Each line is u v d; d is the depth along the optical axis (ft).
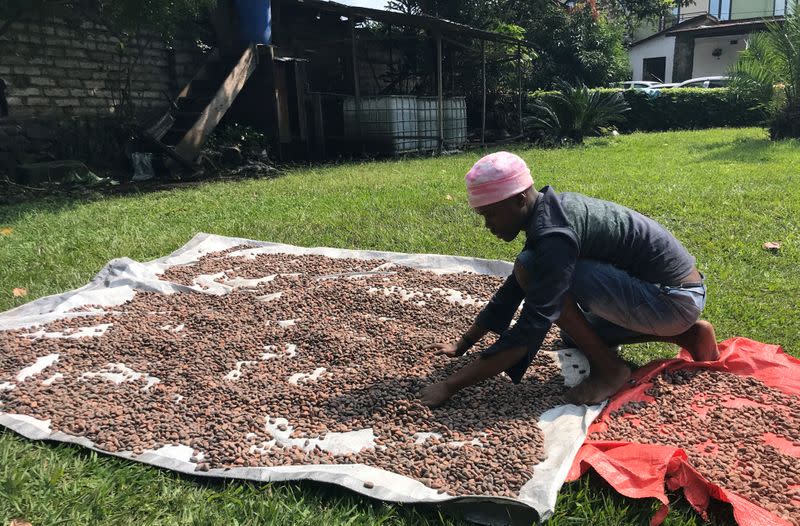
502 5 65.26
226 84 36.99
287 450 8.79
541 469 8.07
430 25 44.01
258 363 11.49
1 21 33.12
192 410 9.89
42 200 28.07
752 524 6.90
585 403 9.66
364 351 11.75
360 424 9.39
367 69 54.70
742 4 121.39
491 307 10.61
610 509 7.54
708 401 9.61
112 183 32.48
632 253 9.49
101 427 9.40
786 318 13.02
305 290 15.19
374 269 16.66
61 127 35.91
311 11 48.73
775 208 21.35
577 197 9.53
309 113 43.21
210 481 8.28
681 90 64.95
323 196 26.55
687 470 7.70
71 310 14.11
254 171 36.14
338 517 7.49
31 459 8.57
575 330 9.66
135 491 8.06
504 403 9.81
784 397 9.66
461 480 7.98
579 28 79.15
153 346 12.21
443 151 46.52
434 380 10.46
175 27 36.04
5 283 16.14
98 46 37.83
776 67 46.01
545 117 54.34
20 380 10.98
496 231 9.33
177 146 34.86
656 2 91.50
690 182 26.99
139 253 18.84
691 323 9.89
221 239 19.54
